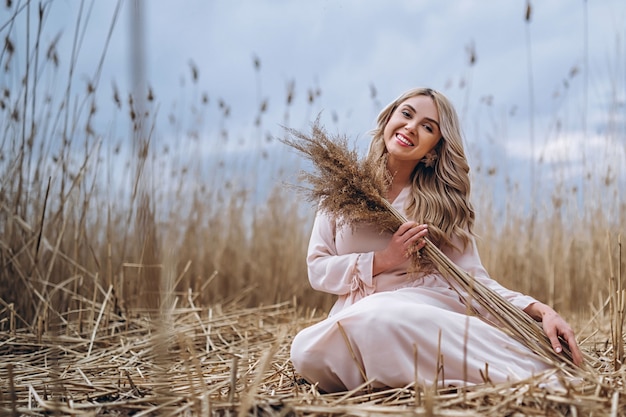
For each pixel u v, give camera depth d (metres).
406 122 2.34
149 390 2.03
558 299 4.80
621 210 4.54
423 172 2.42
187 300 4.42
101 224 4.11
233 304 4.67
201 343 3.12
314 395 1.90
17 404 1.88
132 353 2.77
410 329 1.93
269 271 5.05
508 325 2.09
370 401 1.84
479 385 1.80
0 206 3.28
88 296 3.59
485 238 4.75
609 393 1.72
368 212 2.19
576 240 4.85
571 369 1.96
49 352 2.80
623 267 4.44
